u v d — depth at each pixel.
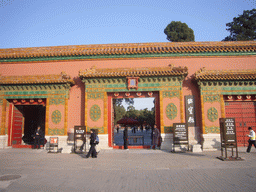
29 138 22.56
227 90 17.80
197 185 8.12
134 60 19.78
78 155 15.44
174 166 11.45
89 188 7.87
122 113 78.12
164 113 17.92
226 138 13.34
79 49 20.56
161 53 19.62
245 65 19.31
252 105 18.59
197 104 18.50
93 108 18.20
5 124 19.12
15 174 9.88
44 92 18.61
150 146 18.08
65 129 18.00
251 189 7.57
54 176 9.55
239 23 46.50
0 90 19.05
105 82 18.38
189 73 19.22
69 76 18.38
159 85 18.19
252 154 15.03
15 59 20.33
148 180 8.87
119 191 7.53
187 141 16.56
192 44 20.19
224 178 9.02
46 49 20.73
